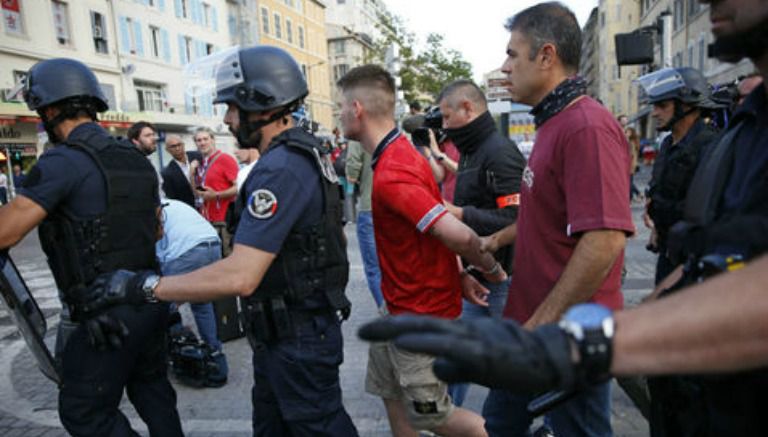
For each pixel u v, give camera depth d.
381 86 2.01
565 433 1.81
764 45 0.79
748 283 0.57
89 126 2.15
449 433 2.11
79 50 23.28
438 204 1.93
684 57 23.11
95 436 2.10
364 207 4.71
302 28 45.94
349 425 2.00
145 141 4.82
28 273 7.89
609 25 48.91
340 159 9.09
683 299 0.62
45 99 2.07
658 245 3.22
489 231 2.53
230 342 4.57
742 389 0.79
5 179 17.45
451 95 2.72
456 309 2.15
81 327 2.05
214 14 33.72
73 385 2.08
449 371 0.69
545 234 1.69
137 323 2.10
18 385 3.79
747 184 0.89
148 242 2.25
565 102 1.62
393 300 2.12
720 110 3.38
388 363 2.23
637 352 0.62
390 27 26.31
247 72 1.88
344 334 4.63
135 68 26.53
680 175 2.97
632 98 44.78
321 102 49.81
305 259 1.83
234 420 3.20
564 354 0.62
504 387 0.66
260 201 1.72
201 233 3.66
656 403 1.10
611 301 1.66
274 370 1.91
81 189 1.98
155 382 2.41
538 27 1.64
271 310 1.85
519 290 1.82
